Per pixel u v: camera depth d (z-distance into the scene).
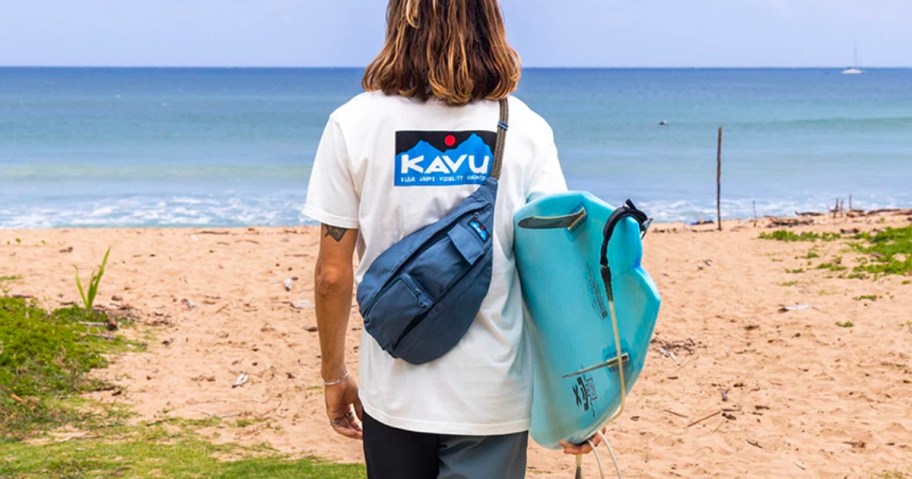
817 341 7.88
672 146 41.59
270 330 8.27
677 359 7.60
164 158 35.00
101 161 33.50
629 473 5.22
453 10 2.15
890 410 6.29
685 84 176.25
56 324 7.46
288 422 5.97
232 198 23.98
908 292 9.30
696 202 23.91
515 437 2.27
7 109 72.88
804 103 90.88
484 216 2.17
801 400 6.57
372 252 2.25
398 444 2.26
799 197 24.59
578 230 2.18
